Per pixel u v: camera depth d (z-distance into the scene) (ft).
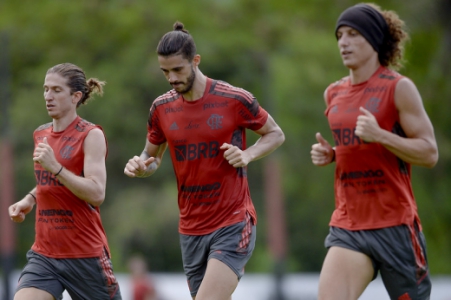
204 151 65.62
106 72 306.96
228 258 64.49
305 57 308.19
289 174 295.28
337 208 66.90
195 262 67.51
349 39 64.59
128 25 325.42
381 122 63.93
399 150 61.98
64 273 67.31
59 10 332.19
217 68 305.12
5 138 201.67
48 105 66.90
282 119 293.02
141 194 290.97
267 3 336.70
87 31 329.72
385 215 63.98
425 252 65.16
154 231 284.20
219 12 328.08
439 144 315.37
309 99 299.38
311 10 342.44
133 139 301.63
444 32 333.01
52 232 67.15
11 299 180.14
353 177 64.95
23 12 340.18
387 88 63.87
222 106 65.62
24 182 295.07
